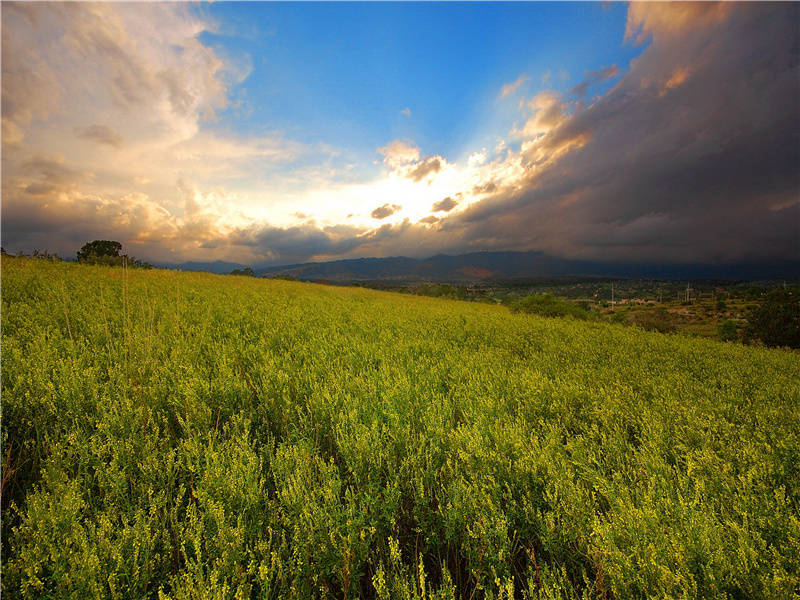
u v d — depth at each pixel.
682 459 3.34
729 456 3.28
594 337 11.56
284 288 23.98
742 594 1.84
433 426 3.41
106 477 2.46
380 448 2.89
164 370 4.29
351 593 2.06
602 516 2.24
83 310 7.12
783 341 32.00
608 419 4.03
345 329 9.42
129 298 9.47
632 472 2.96
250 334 7.37
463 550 2.28
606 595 2.00
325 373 5.11
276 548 2.12
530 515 2.44
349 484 2.86
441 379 5.59
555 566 2.12
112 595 1.68
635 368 6.88
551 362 7.17
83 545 1.74
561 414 4.31
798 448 3.28
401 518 2.64
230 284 19.48
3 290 8.23
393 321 11.66
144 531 1.97
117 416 3.01
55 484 2.17
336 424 3.39
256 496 2.28
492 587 2.10
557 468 2.76
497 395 4.64
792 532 2.13
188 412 3.50
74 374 3.61
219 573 1.82
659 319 26.28
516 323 14.30
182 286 14.14
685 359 8.83
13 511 2.37
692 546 1.95
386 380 4.75
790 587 1.73
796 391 5.82
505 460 2.83
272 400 3.87
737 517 2.40
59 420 3.11
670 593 1.75
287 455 2.74
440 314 16.02
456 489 2.41
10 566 1.65
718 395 5.41
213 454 2.55
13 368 3.66
